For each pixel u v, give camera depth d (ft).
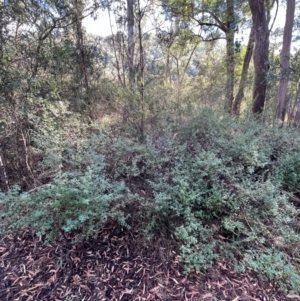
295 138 9.53
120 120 11.97
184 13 21.04
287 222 6.37
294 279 4.95
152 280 5.26
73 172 7.22
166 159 7.93
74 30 13.32
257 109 16.52
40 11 10.57
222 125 10.05
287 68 14.34
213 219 6.66
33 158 10.50
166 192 6.80
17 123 9.43
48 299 4.83
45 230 6.29
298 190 7.86
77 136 10.39
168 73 22.20
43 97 10.91
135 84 11.67
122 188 6.81
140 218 6.75
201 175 7.04
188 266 5.47
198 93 18.89
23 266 5.67
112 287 5.11
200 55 29.25
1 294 4.95
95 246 6.20
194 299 4.82
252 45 22.75
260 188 6.79
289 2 14.71
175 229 6.29
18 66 9.00
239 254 5.85
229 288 5.07
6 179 9.41
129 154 8.84
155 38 18.65
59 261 5.73
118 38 16.47
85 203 5.65
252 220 6.35
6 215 6.40
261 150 8.59
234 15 22.06
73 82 13.61
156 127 10.75
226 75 23.66
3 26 8.54
